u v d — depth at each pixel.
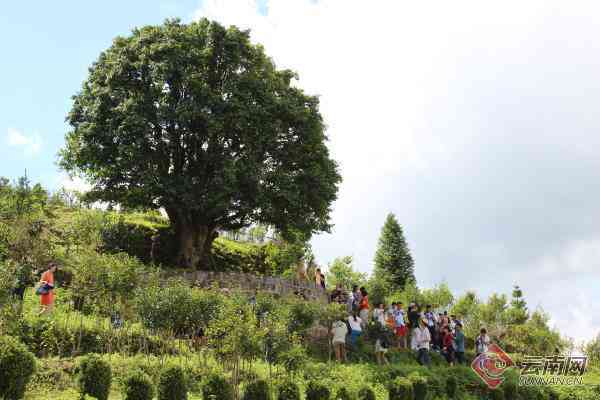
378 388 18.94
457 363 26.31
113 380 15.03
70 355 16.80
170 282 20.67
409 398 17.81
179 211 30.92
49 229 28.94
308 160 32.72
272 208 30.39
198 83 29.22
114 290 17.78
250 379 16.95
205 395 13.76
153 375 15.77
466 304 45.59
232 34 31.09
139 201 29.30
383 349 22.62
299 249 38.25
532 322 44.06
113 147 29.08
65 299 21.06
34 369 11.96
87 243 27.86
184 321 17.09
